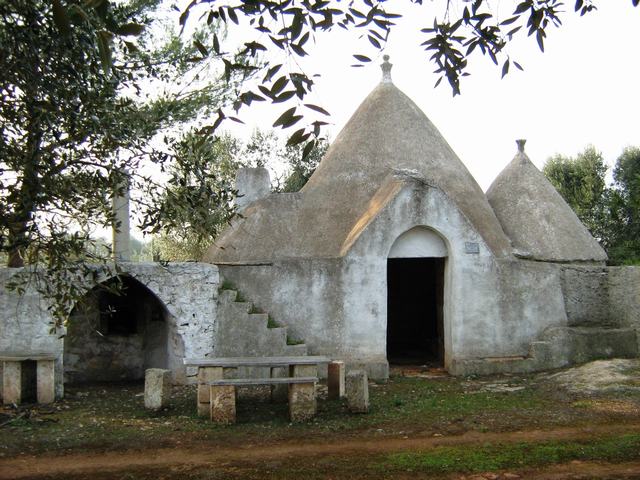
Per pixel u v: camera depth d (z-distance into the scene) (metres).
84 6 3.59
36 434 7.40
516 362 10.91
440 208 11.09
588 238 12.80
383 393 9.43
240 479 5.81
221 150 19.48
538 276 11.44
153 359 11.90
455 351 10.98
